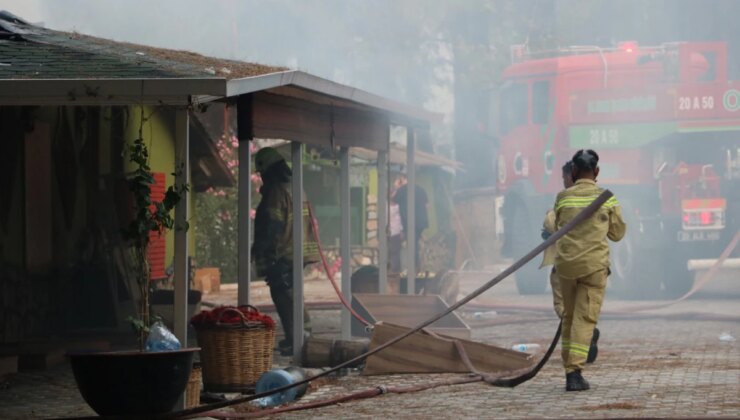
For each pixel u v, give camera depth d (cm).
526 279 2138
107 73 904
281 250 1305
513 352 1074
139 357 759
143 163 900
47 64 943
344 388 1027
